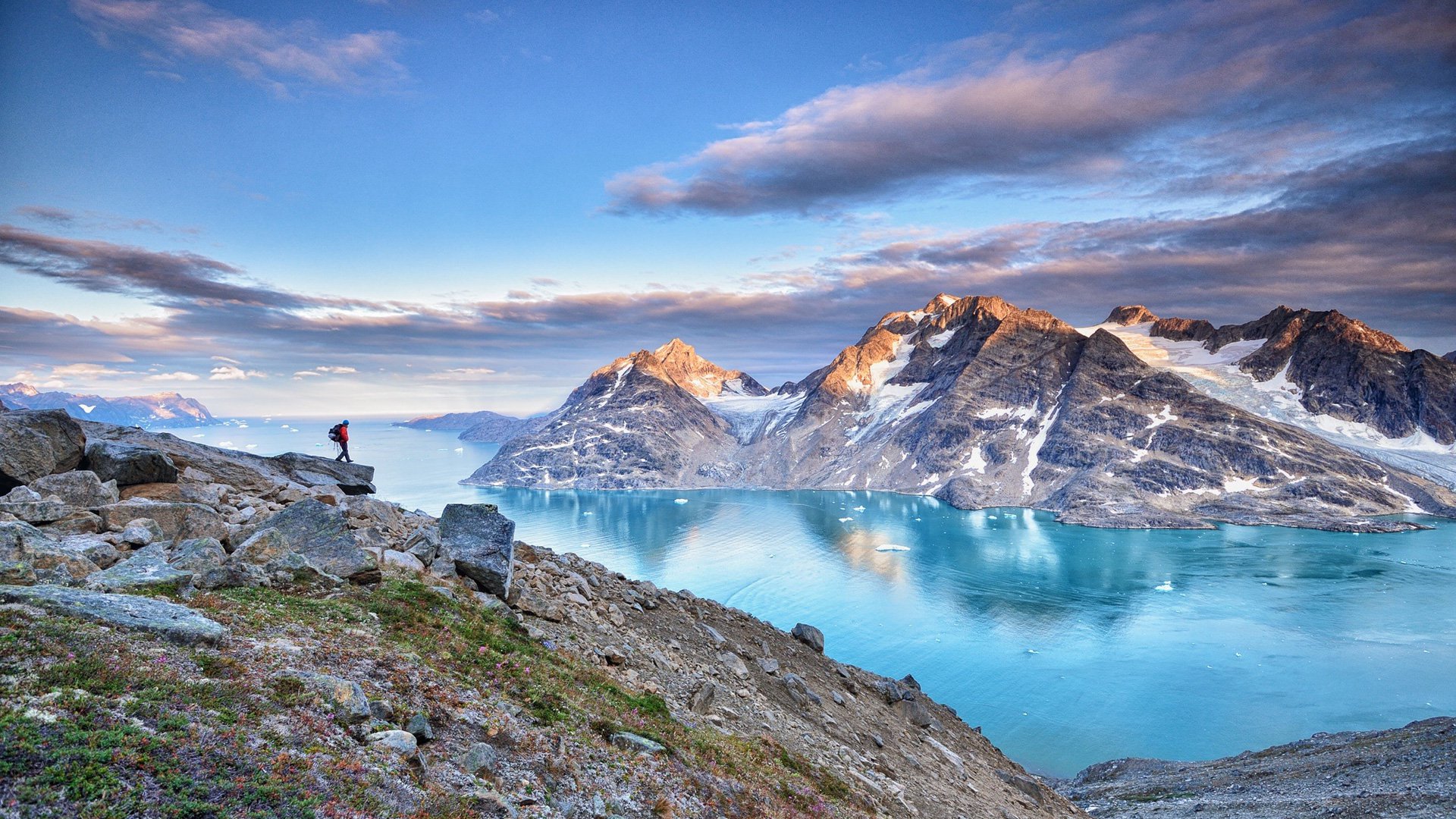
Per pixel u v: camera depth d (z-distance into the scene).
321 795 12.84
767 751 28.62
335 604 22.89
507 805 15.21
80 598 16.45
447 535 32.97
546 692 22.52
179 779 11.83
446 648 22.64
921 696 59.31
